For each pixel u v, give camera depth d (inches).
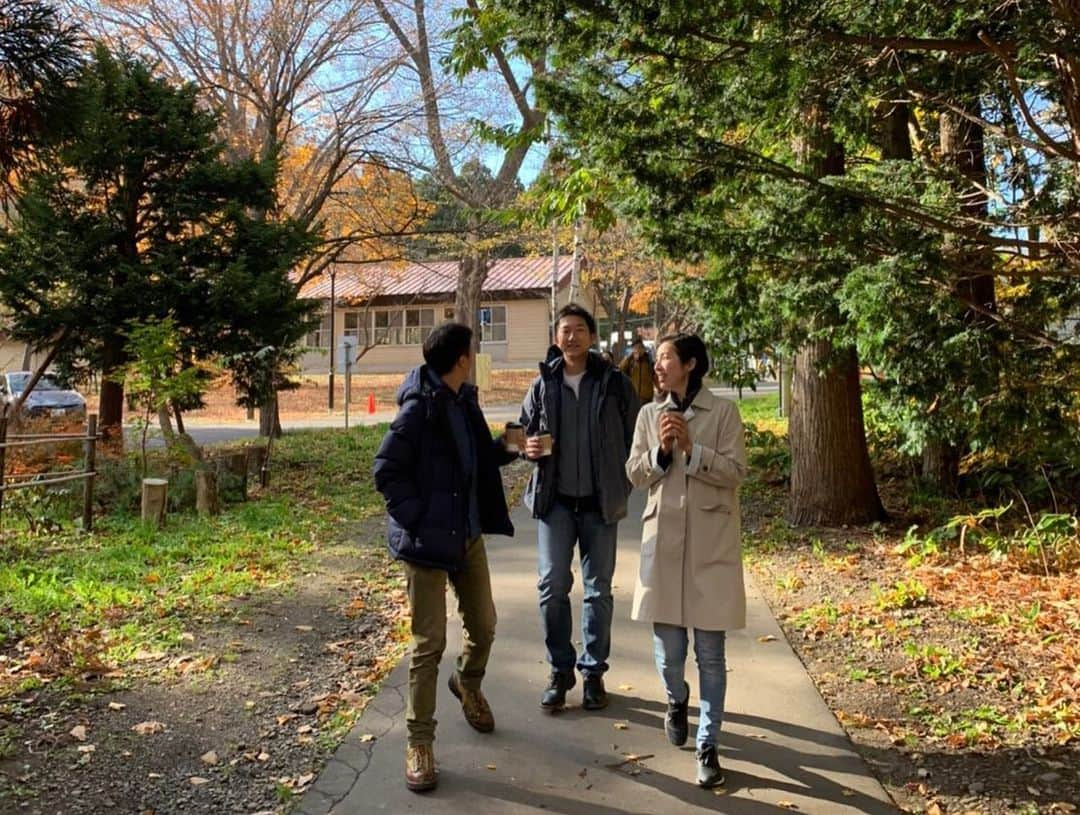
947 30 199.0
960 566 271.9
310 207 704.4
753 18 178.2
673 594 142.9
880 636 213.6
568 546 165.9
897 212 219.3
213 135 684.1
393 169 724.7
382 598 255.9
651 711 168.6
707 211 231.3
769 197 227.9
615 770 145.1
